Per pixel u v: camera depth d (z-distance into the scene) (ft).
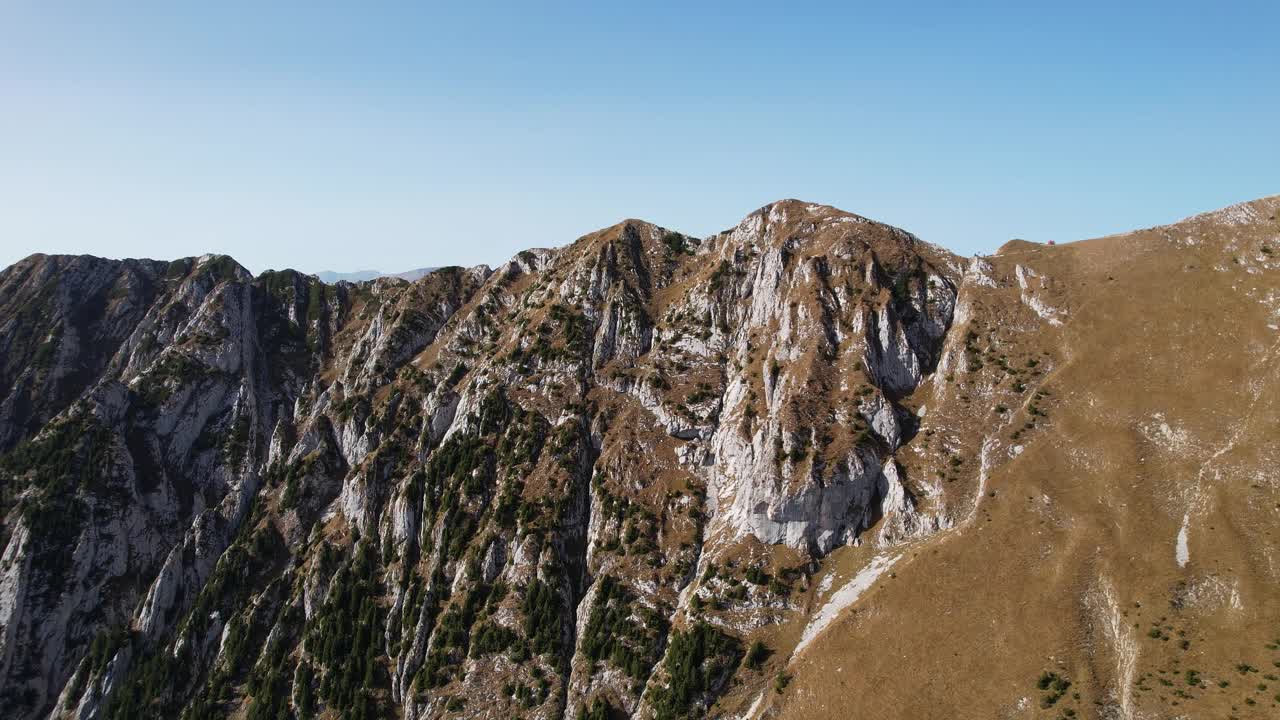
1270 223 493.36
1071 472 433.48
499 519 573.33
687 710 428.15
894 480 479.41
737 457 542.98
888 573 437.58
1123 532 391.04
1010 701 347.97
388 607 575.38
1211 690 318.45
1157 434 427.33
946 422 498.69
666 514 550.77
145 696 580.30
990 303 550.77
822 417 516.73
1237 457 394.11
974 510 443.73
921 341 558.56
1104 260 544.21
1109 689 338.75
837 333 564.30
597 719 450.30
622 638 486.38
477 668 505.66
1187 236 525.75
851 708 376.68
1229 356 442.09
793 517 485.97
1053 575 387.14
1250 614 338.95
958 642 379.55
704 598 477.77
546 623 513.86
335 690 535.60
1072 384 478.59
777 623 454.40
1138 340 481.87
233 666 577.84
